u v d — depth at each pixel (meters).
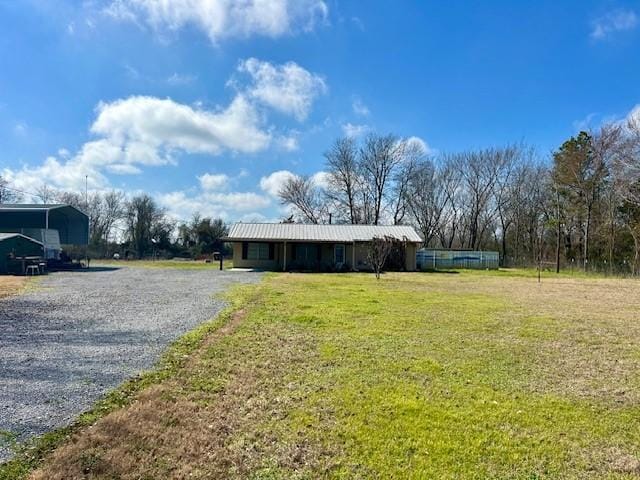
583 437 3.53
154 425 3.52
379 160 42.44
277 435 3.44
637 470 3.03
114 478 2.75
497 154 40.25
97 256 43.41
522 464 3.08
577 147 32.12
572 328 8.25
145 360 5.38
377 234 29.14
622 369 5.53
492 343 6.77
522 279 22.22
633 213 28.42
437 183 42.47
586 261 30.19
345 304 10.57
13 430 3.32
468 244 42.28
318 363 5.40
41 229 23.81
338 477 2.87
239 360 5.47
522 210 39.59
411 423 3.69
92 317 8.37
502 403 4.20
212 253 44.31
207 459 3.05
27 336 6.67
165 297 11.59
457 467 3.02
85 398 4.03
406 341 6.71
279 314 8.91
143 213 46.66
